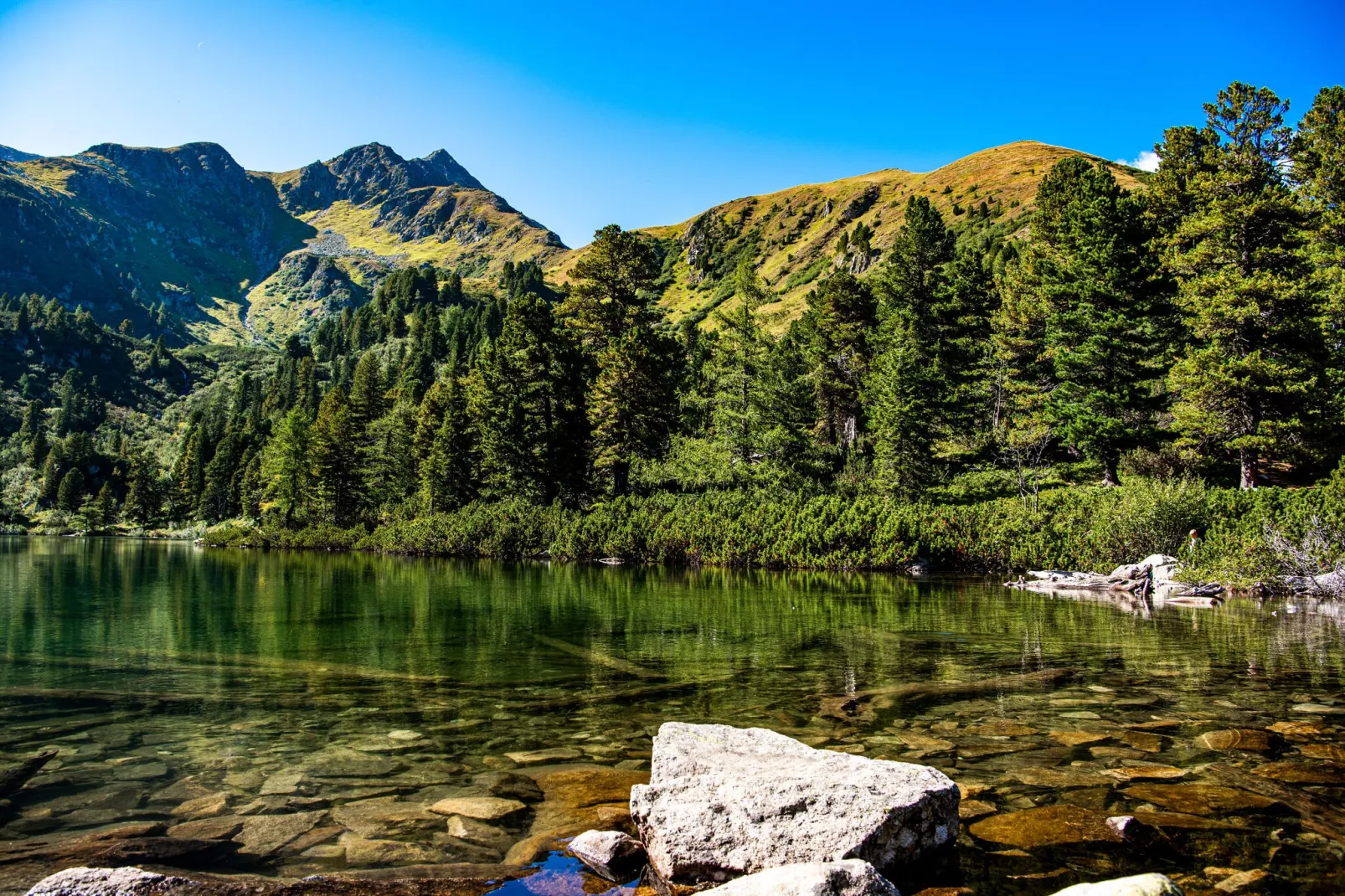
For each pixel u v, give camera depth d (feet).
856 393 187.83
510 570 99.91
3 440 510.99
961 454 152.76
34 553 166.61
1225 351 113.39
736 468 141.90
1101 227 139.44
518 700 26.76
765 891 11.58
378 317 650.84
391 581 81.97
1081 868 13.55
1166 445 127.85
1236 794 16.84
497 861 14.38
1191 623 45.42
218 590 71.97
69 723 23.86
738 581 79.87
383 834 15.53
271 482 242.58
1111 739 21.22
